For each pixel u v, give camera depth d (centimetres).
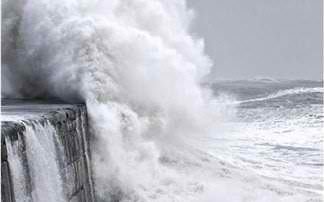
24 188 1536
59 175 1795
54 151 1775
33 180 1600
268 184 2517
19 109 2045
